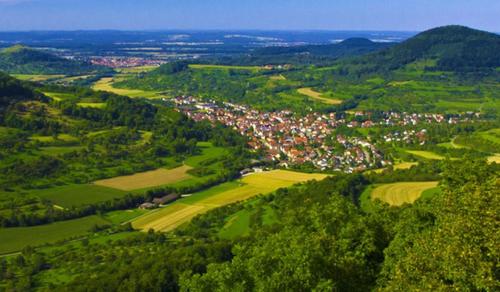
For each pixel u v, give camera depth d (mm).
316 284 34031
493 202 31672
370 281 40688
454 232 30500
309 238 41062
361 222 47844
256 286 35000
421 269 30812
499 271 28359
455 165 48188
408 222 46438
